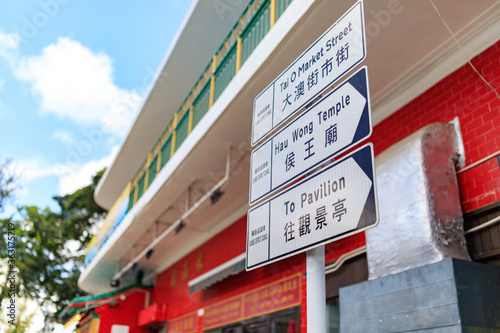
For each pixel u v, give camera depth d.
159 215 10.03
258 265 3.11
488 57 4.73
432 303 3.51
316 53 3.12
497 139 4.45
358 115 2.55
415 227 4.26
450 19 4.68
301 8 4.87
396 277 3.90
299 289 6.98
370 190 2.31
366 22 4.71
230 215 9.68
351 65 2.73
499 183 4.32
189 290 11.23
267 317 7.69
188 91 12.35
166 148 9.95
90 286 16.56
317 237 2.62
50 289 19.02
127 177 16.50
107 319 13.41
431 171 4.42
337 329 6.04
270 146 3.36
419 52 5.15
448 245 4.12
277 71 5.64
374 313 3.99
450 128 4.87
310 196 2.77
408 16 4.64
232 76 7.06
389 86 5.75
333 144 2.69
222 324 9.20
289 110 3.25
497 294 3.54
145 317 12.93
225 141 7.26
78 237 20.28
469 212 4.50
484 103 4.66
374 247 4.70
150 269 14.42
